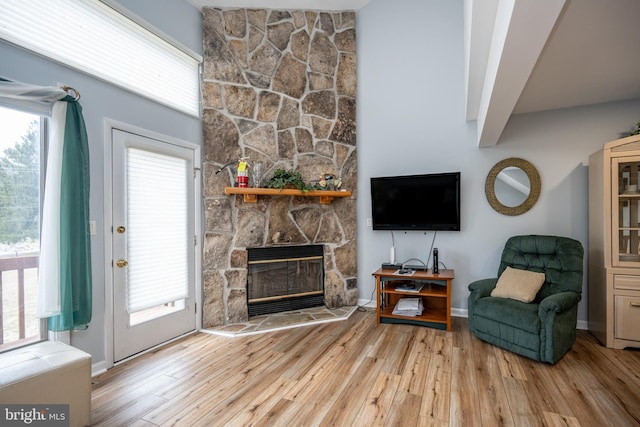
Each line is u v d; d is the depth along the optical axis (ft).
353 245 13.26
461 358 8.49
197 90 11.21
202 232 11.08
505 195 11.41
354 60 13.43
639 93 9.61
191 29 10.89
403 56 12.84
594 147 10.52
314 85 12.86
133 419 6.02
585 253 10.61
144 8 9.18
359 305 13.47
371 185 12.73
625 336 8.87
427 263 12.53
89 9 7.90
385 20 13.12
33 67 6.70
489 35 6.34
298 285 12.75
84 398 5.77
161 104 9.73
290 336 10.19
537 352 8.07
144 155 9.19
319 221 12.80
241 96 11.65
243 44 11.75
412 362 8.29
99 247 7.98
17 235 6.60
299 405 6.43
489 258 11.69
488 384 7.16
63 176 6.78
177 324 10.12
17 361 5.46
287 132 12.39
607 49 7.01
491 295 9.97
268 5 12.09
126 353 8.57
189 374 7.76
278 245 12.13
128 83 8.82
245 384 7.27
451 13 12.09
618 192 9.01
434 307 12.29
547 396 6.66
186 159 10.55
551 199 10.95
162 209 9.71
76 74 7.51
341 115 13.19
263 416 6.08
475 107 10.43
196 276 10.80
